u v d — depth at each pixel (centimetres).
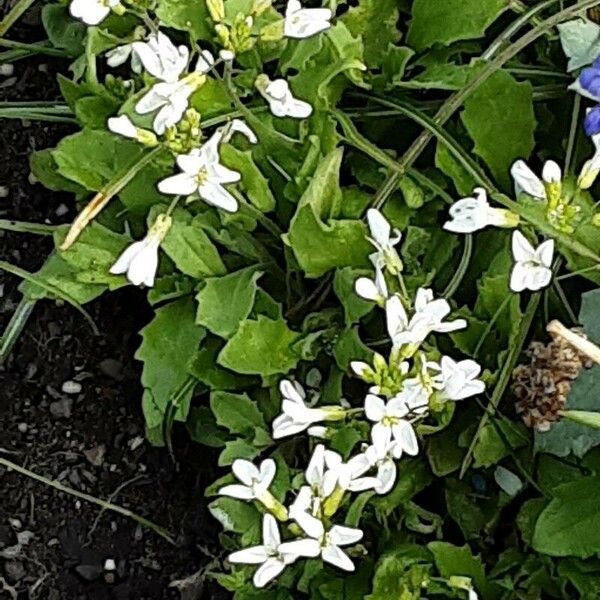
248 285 38
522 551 38
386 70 39
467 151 40
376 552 38
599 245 37
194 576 42
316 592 38
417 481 38
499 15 40
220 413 38
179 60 35
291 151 38
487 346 38
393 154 40
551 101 40
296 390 37
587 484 36
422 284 38
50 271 40
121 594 42
